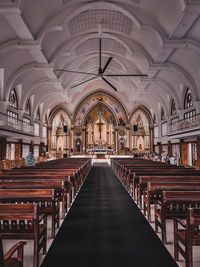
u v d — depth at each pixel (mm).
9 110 19250
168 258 3604
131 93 27359
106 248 3938
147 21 12430
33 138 24344
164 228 4152
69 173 7172
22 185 5199
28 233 3422
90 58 21812
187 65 16547
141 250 3871
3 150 17438
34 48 12781
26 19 10695
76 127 34844
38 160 23422
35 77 20312
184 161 21578
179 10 10102
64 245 4059
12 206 3039
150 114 34031
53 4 11203
